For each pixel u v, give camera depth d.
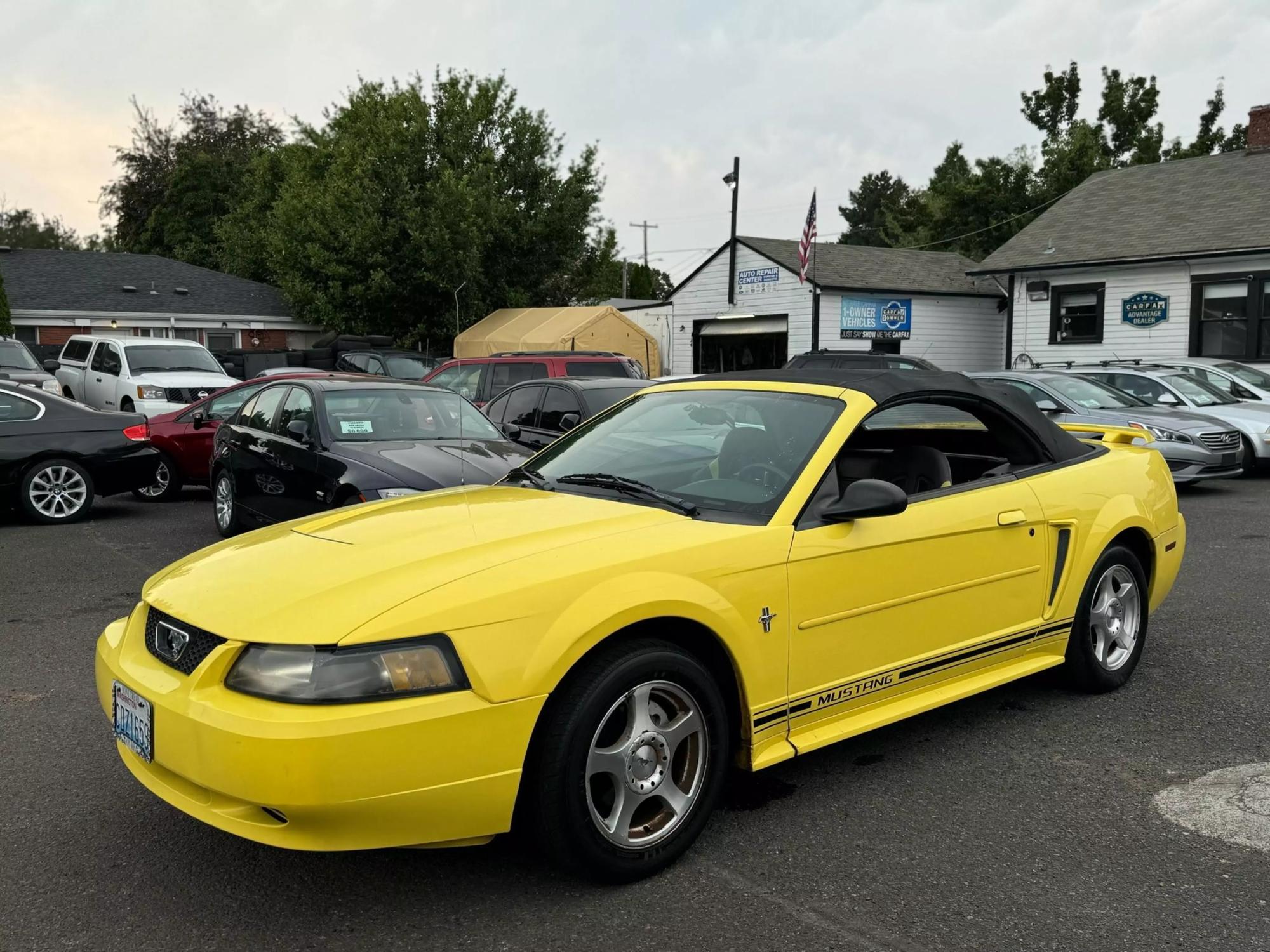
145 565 7.90
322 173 34.00
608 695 2.90
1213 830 3.38
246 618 2.81
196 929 2.82
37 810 3.58
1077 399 12.39
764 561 3.29
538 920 2.85
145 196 49.66
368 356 21.78
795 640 3.39
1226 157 22.47
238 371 23.14
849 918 2.85
